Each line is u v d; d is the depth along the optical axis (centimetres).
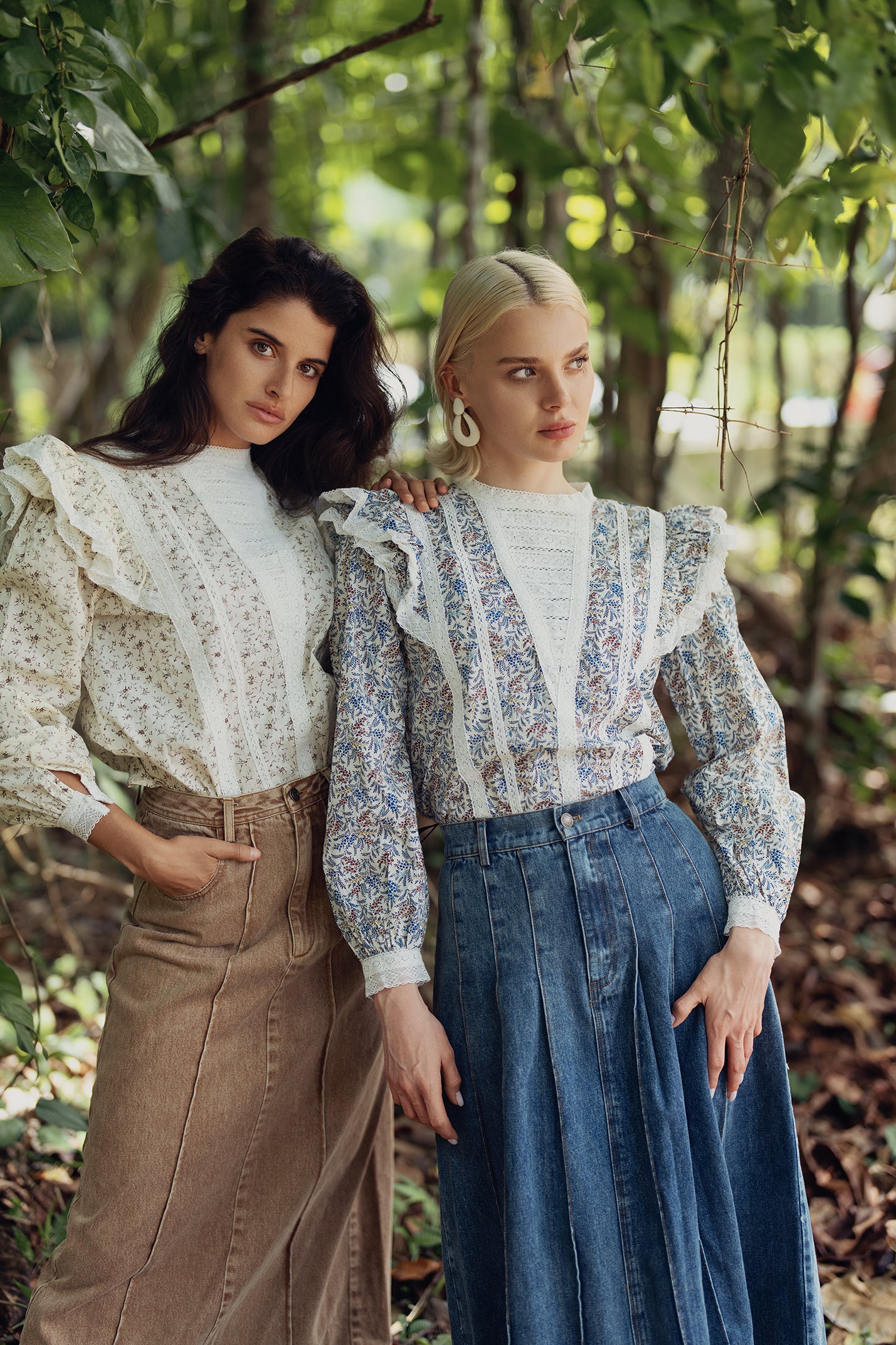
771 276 394
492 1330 155
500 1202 153
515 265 158
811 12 179
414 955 152
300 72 208
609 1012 151
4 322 281
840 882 352
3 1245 195
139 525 157
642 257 360
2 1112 228
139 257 434
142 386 171
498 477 163
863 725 396
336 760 156
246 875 158
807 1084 257
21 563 151
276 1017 163
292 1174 168
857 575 367
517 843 153
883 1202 219
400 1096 150
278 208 450
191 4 372
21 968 297
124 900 341
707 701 168
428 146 371
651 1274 146
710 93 184
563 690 153
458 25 337
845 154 183
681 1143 148
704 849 163
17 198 148
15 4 146
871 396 484
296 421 181
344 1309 185
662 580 162
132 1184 152
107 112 182
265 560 163
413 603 155
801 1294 157
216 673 157
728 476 543
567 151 305
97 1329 153
